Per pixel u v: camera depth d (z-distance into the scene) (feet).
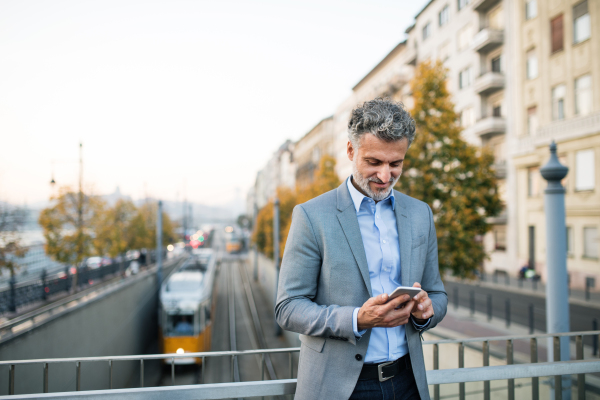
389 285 4.44
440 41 86.69
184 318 52.24
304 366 4.37
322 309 4.01
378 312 3.56
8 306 31.76
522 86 66.03
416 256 4.53
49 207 55.16
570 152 55.83
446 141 35.24
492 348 26.58
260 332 71.56
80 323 32.99
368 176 4.19
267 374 51.37
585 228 54.13
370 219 4.50
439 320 4.60
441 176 34.76
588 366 6.66
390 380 4.33
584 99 54.24
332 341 4.20
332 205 4.45
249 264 167.22
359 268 4.19
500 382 15.96
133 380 52.90
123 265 77.66
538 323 38.91
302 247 4.33
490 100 74.33
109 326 42.65
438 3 86.99
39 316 26.73
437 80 35.42
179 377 51.62
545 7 60.34
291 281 4.33
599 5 51.52
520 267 68.08
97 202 59.36
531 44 63.87
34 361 6.95
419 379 4.42
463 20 78.95
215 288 91.81
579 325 37.11
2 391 20.24
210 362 56.59
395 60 106.52
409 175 36.35
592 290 52.80
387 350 4.35
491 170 37.27
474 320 40.60
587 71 53.57
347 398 4.05
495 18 72.33
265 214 112.16
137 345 58.44
